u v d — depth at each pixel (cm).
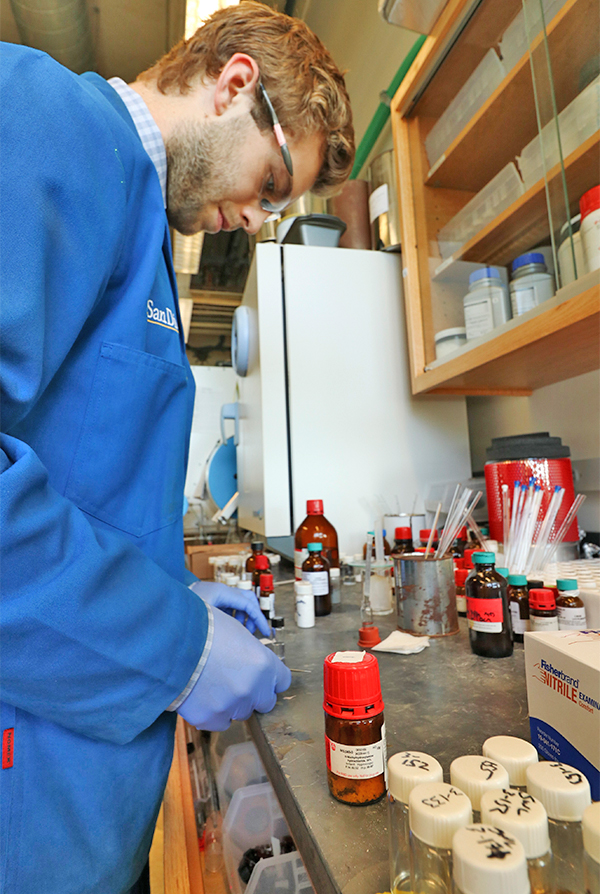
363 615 112
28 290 44
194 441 447
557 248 111
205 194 80
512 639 92
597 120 98
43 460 56
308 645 98
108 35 283
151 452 65
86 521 48
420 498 184
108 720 48
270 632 88
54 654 43
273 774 57
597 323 102
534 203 124
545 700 50
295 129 78
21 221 44
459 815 33
